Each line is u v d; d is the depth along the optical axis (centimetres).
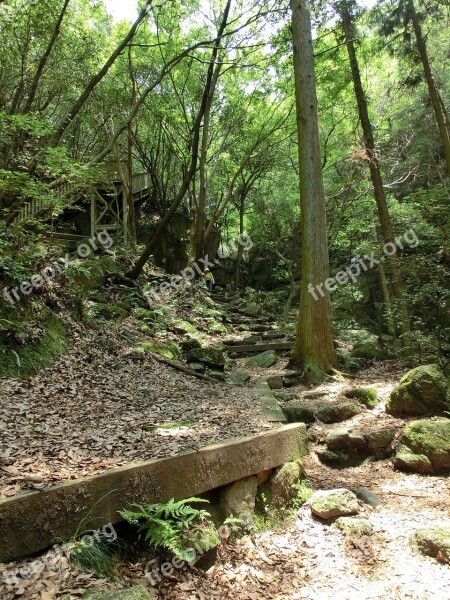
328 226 1345
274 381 672
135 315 860
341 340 1027
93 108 1162
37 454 281
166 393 531
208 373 689
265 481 346
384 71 1334
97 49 927
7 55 789
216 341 958
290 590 256
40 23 729
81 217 1381
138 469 256
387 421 484
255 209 1658
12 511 202
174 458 276
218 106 1423
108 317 764
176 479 275
